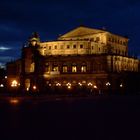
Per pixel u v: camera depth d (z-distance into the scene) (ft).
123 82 511.81
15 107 166.09
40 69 547.08
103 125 89.30
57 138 66.18
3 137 66.74
